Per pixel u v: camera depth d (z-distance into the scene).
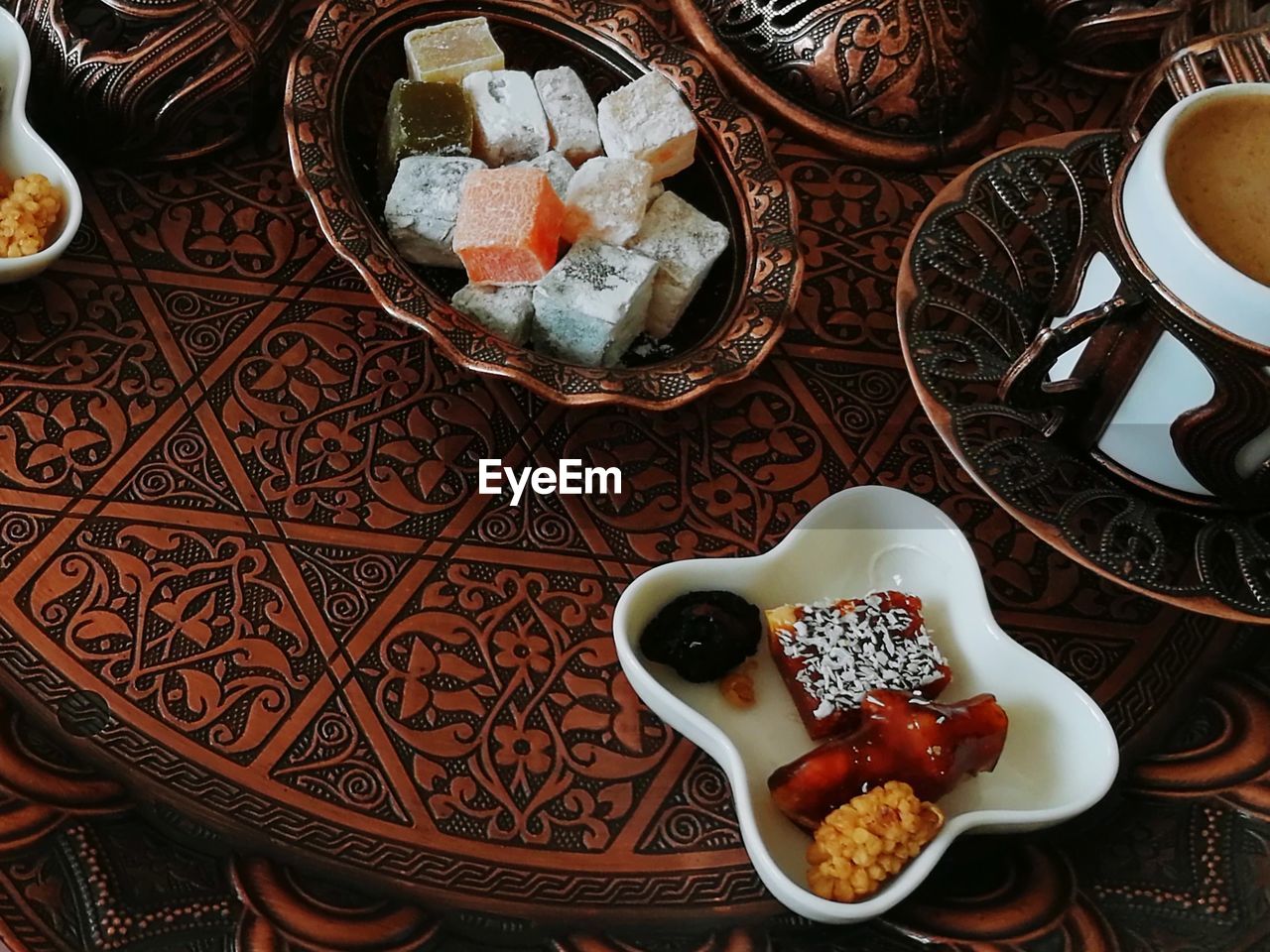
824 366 0.46
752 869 0.40
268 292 0.45
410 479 0.43
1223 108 0.39
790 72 0.49
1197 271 0.37
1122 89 0.52
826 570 0.42
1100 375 0.40
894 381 0.47
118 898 0.37
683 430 0.45
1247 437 0.39
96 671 0.40
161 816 0.38
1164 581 0.41
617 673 0.42
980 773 0.40
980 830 0.39
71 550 0.41
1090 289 0.41
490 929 0.38
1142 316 0.39
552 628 0.42
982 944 0.38
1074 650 0.43
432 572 0.42
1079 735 0.40
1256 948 0.39
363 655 0.41
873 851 0.37
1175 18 0.49
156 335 0.44
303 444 0.43
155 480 0.42
